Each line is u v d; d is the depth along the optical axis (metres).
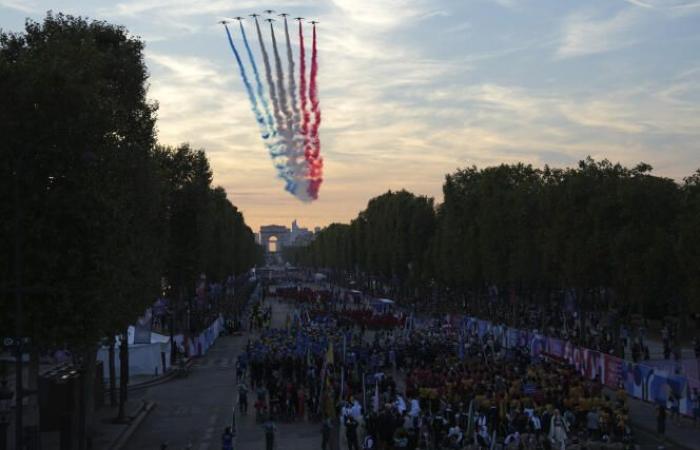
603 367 64.12
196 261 87.31
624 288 79.06
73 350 41.22
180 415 59.41
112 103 40.56
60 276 36.84
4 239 35.78
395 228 170.25
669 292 74.69
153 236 59.59
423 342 74.25
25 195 36.00
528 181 108.88
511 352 76.44
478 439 41.38
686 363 71.31
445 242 126.00
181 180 85.44
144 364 78.69
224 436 42.16
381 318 109.38
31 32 46.78
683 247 64.75
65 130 36.50
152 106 51.47
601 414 44.53
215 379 77.94
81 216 36.69
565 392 49.47
